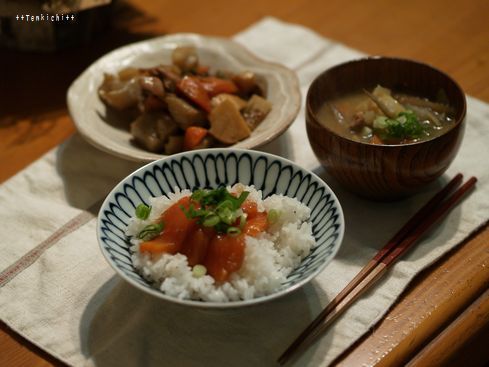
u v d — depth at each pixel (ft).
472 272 1.83
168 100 2.19
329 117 2.10
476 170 2.11
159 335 1.73
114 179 2.17
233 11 2.95
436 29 2.77
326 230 1.74
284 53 2.67
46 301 1.82
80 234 1.98
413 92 2.14
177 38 2.50
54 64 2.66
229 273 1.68
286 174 1.90
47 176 2.18
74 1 2.50
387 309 1.75
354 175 1.92
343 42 2.75
